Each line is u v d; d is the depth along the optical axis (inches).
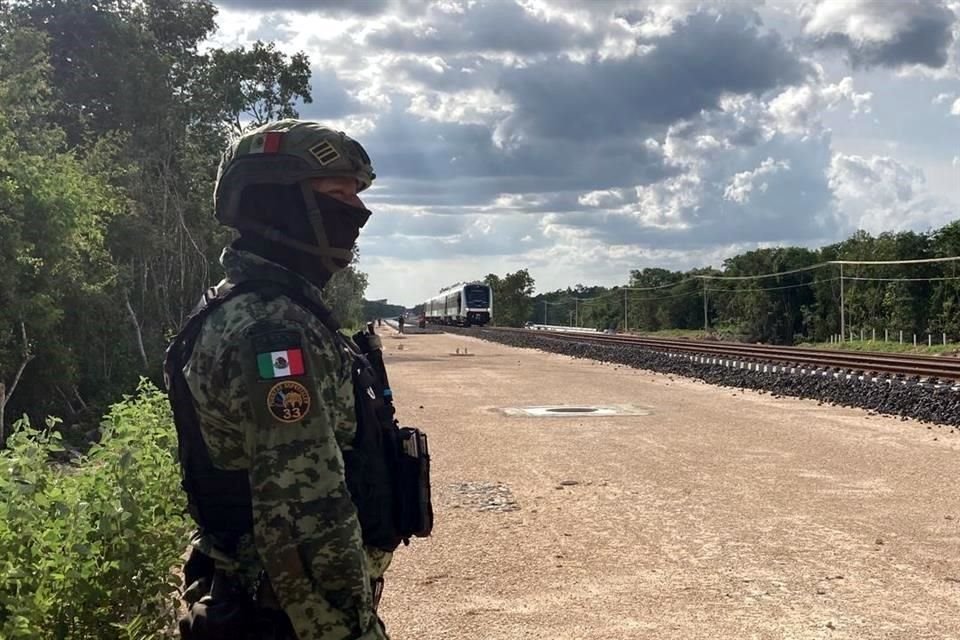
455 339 2073.1
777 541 268.4
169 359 73.3
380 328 3112.7
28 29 786.2
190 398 71.4
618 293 4793.3
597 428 517.7
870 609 207.9
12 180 543.2
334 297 1835.6
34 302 533.3
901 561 247.0
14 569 105.0
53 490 130.2
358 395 74.0
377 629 66.7
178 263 1149.7
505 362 1180.5
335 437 70.1
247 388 65.5
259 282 71.7
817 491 339.0
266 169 73.6
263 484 64.3
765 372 748.6
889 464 393.1
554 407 628.1
